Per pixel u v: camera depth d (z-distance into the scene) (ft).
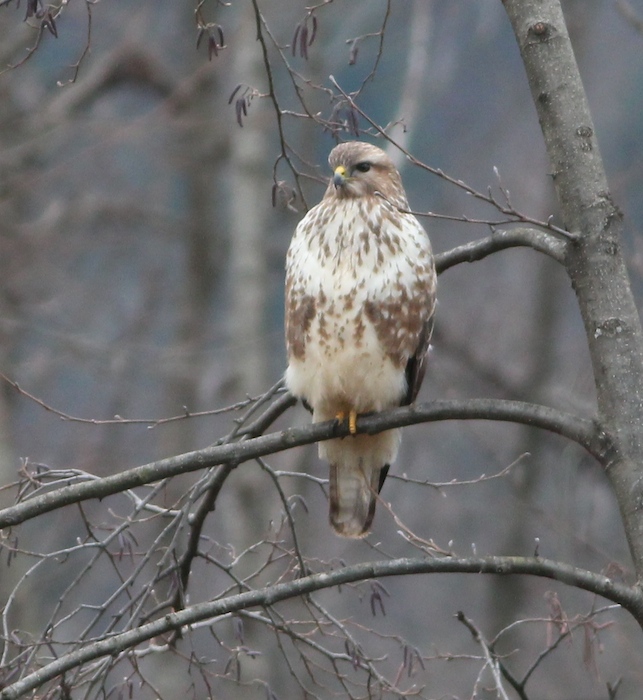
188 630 22.04
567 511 40.27
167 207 61.05
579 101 20.83
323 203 25.82
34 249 51.19
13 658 23.17
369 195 25.18
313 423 23.97
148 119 50.06
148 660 43.91
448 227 57.21
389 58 51.75
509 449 49.14
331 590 48.19
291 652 44.62
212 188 57.52
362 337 24.61
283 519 23.53
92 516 46.26
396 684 23.27
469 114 57.57
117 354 48.55
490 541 52.65
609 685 21.68
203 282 57.16
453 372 52.42
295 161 51.90
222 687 43.45
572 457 40.27
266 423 24.98
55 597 48.21
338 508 26.16
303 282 25.08
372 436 25.54
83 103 52.90
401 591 53.16
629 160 57.36
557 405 47.39
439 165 57.31
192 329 56.03
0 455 43.60
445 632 51.72
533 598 48.98
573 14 50.14
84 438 51.93
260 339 50.80
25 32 46.98
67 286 53.83
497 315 56.29
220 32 21.58
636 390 20.04
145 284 58.23
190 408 52.85
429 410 21.80
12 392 46.80
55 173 49.21
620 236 20.56
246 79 51.39
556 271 51.11
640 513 19.61
